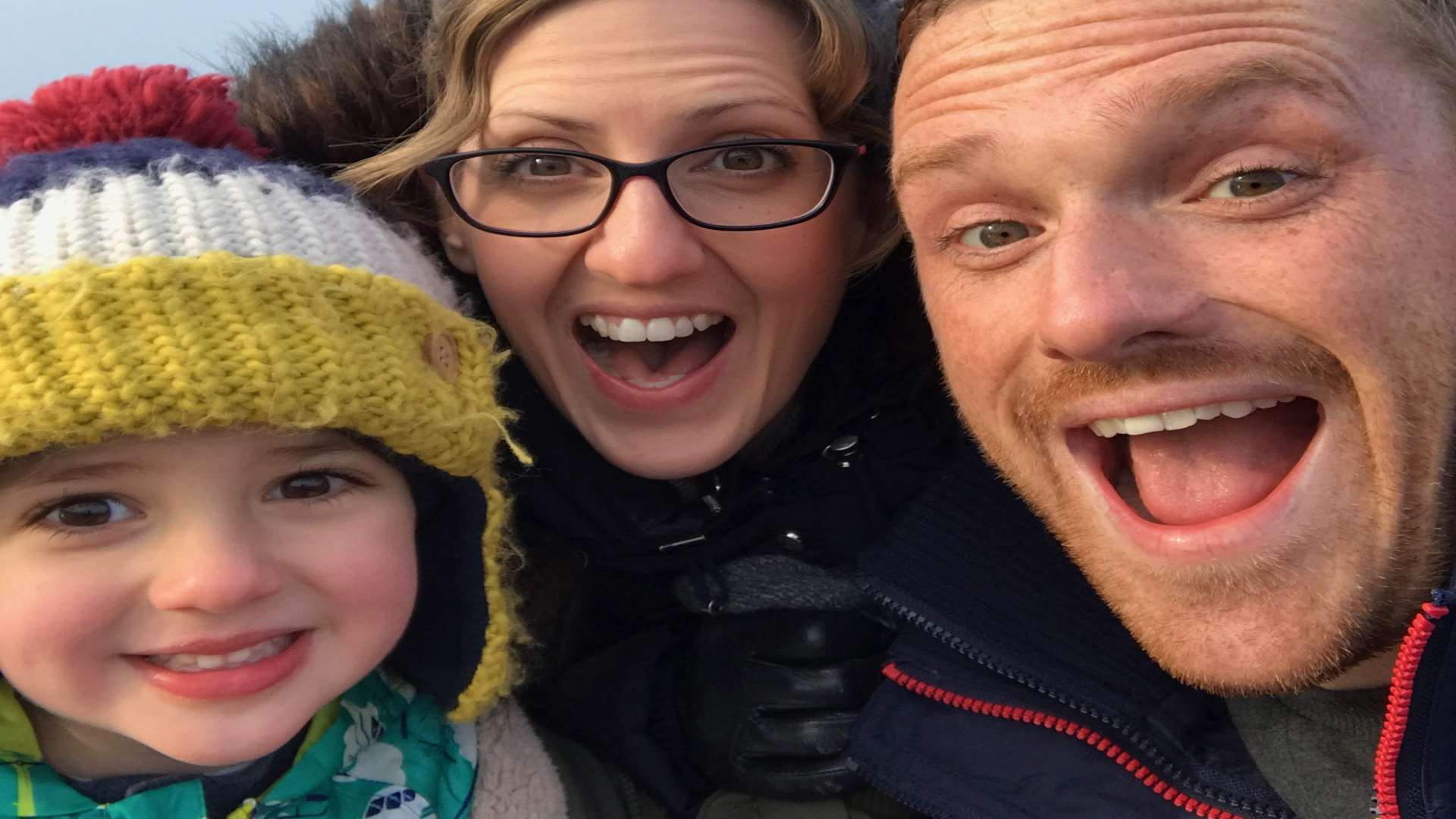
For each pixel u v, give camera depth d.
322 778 0.30
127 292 0.24
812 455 0.39
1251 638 0.26
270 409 0.24
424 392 0.27
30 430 0.23
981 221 0.27
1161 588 0.28
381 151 0.36
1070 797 0.31
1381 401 0.24
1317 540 0.26
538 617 0.40
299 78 0.36
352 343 0.26
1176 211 0.25
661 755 0.38
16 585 0.25
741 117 0.32
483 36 0.32
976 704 0.33
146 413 0.23
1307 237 0.24
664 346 0.40
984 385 0.29
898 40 0.31
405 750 0.32
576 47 0.31
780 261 0.35
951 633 0.33
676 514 0.39
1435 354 0.24
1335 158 0.24
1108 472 0.31
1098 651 0.32
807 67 0.33
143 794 0.27
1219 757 0.31
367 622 0.28
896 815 0.36
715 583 0.39
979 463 0.36
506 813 0.32
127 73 0.30
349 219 0.29
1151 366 0.26
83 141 0.29
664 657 0.41
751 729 0.37
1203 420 0.29
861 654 0.38
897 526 0.36
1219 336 0.25
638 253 0.32
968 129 0.26
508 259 0.35
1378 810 0.27
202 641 0.26
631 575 0.41
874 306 0.40
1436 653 0.25
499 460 0.38
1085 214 0.25
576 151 0.32
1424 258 0.24
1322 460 0.25
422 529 0.32
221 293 0.24
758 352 0.37
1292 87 0.23
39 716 0.28
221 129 0.31
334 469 0.28
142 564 0.25
